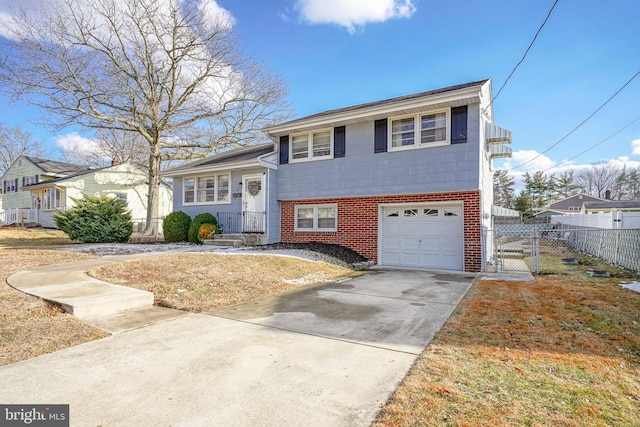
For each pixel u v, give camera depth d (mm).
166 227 15336
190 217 15508
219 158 17938
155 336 4215
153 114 19625
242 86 21656
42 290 5684
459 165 10031
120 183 26469
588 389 2818
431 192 10469
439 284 7844
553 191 58250
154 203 20484
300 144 13180
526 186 58938
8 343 3756
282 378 3061
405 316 5133
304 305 5871
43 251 10977
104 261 8969
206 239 13719
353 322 4836
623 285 7266
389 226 11531
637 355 3537
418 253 10984
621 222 12289
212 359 3494
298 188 13062
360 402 2635
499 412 2461
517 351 3631
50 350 3688
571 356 3494
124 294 5516
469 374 3086
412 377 3033
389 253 11484
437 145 10352
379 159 11312
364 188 11578
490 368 3209
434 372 3133
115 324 4668
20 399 2703
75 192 23906
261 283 7379
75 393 2793
